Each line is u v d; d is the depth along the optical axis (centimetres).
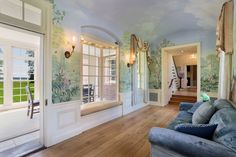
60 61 283
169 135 155
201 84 530
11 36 479
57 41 276
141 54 604
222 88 325
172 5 357
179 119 274
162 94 630
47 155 233
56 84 276
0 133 307
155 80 648
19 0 228
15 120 385
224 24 274
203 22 456
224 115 164
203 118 217
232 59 264
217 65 499
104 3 330
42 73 262
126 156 232
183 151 142
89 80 411
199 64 533
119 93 476
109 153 241
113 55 465
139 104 584
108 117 416
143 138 298
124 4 344
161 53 627
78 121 324
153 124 385
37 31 247
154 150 168
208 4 344
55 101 275
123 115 477
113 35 449
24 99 523
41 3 249
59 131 283
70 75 305
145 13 395
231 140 124
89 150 250
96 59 429
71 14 303
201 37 532
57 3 274
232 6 258
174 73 908
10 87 487
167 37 605
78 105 324
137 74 570
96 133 324
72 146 264
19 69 511
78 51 323
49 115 265
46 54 260
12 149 247
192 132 158
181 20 447
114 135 313
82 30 355
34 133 313
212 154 125
